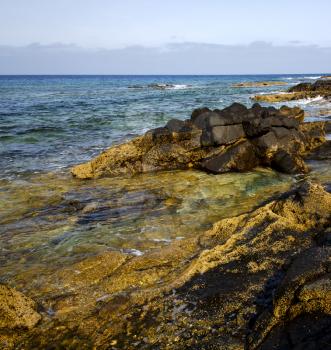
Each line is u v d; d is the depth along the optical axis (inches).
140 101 1934.1
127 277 268.8
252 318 213.0
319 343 168.4
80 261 297.3
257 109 723.4
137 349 201.6
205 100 1899.6
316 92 1876.2
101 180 534.9
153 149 584.7
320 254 221.5
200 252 300.4
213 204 424.2
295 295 196.5
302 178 522.9
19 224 382.3
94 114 1312.7
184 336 207.0
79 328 221.9
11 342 214.8
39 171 583.5
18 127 1003.9
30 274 283.9
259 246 294.0
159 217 390.3
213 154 581.9
